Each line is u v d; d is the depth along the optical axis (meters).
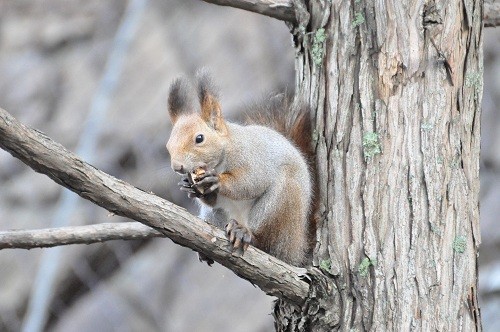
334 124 8.20
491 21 9.00
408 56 8.02
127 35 17.97
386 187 7.89
